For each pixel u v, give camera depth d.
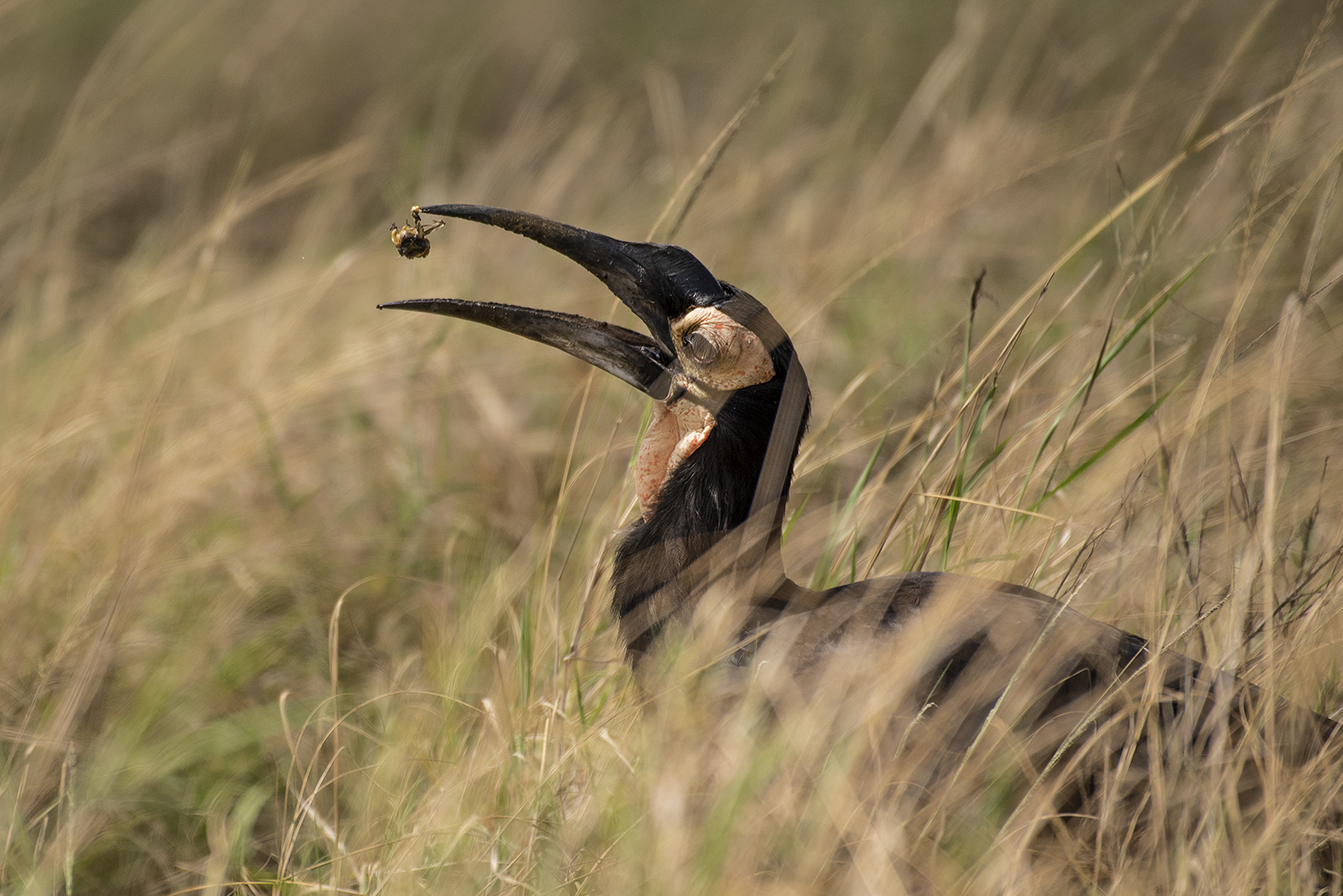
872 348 16.70
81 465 14.49
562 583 13.10
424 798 10.33
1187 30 24.52
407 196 22.39
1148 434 12.24
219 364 16.86
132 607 12.73
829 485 14.79
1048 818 8.56
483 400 16.38
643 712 9.88
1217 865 8.23
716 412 9.91
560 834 9.74
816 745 8.80
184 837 11.53
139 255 21.14
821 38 26.38
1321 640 10.04
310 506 15.26
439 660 12.04
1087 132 19.50
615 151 22.88
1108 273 17.31
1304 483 12.67
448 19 30.42
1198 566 10.77
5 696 12.03
